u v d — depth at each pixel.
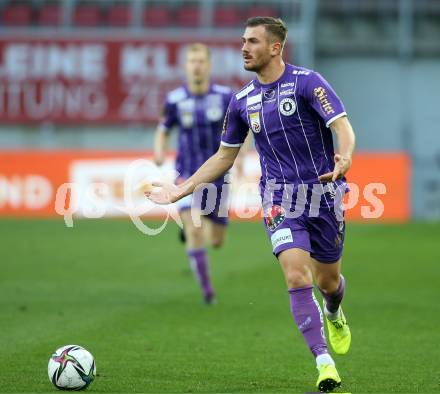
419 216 83.31
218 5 92.62
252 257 53.88
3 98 86.62
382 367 24.89
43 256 53.97
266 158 22.70
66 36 86.25
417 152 91.12
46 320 32.78
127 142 87.06
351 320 33.19
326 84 21.78
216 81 85.19
